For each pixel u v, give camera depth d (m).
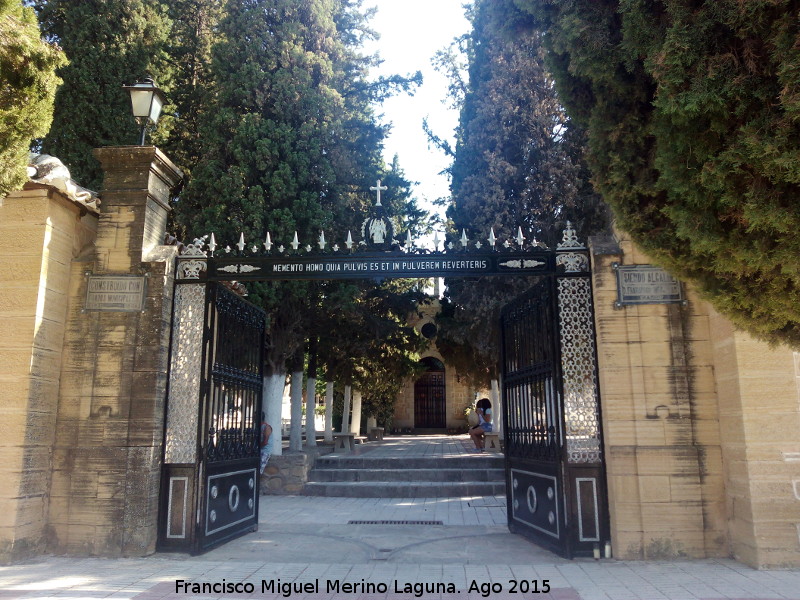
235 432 8.17
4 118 5.21
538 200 15.36
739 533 6.38
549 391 7.28
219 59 14.06
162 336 7.27
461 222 15.91
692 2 4.17
